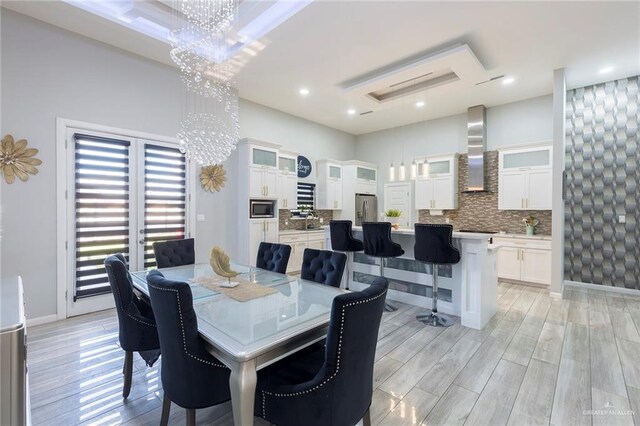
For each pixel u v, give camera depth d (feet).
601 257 15.67
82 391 6.97
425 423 5.95
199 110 15.05
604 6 9.66
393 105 17.51
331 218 24.27
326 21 10.57
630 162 14.97
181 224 14.73
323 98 18.15
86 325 10.74
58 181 11.18
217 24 10.07
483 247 10.66
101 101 12.18
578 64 13.64
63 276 11.32
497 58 13.12
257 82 15.79
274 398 4.45
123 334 6.67
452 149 21.39
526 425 5.87
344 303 4.00
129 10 10.32
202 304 6.21
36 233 10.77
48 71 10.96
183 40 9.76
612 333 10.05
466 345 9.30
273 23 10.84
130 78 12.96
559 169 14.05
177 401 4.92
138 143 13.21
